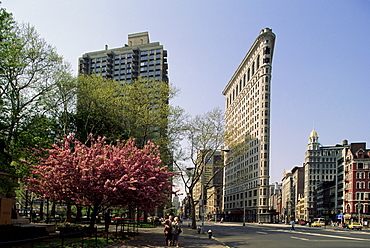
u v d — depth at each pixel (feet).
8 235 53.67
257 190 393.50
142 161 80.84
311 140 556.51
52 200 80.38
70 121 136.46
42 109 88.22
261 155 391.24
